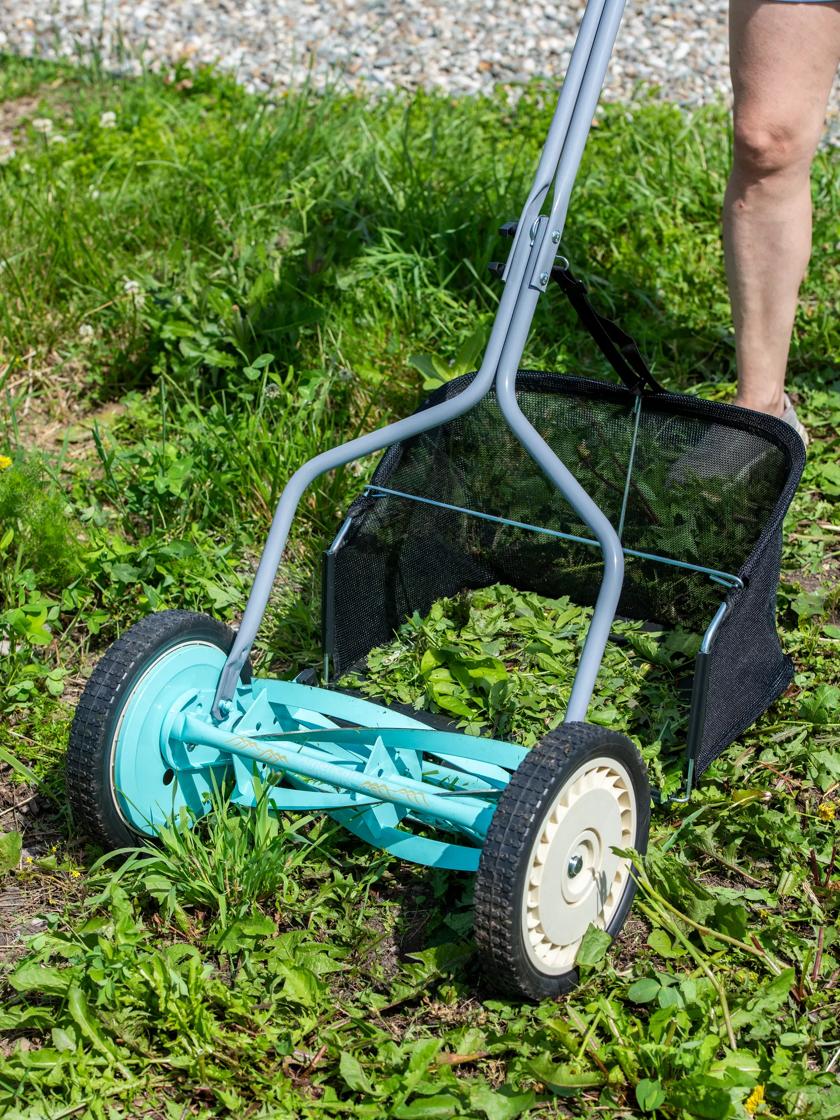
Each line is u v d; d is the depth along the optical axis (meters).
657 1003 1.65
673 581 2.09
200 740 1.72
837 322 2.72
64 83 4.11
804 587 2.22
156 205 3.07
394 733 1.71
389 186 3.01
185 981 1.64
